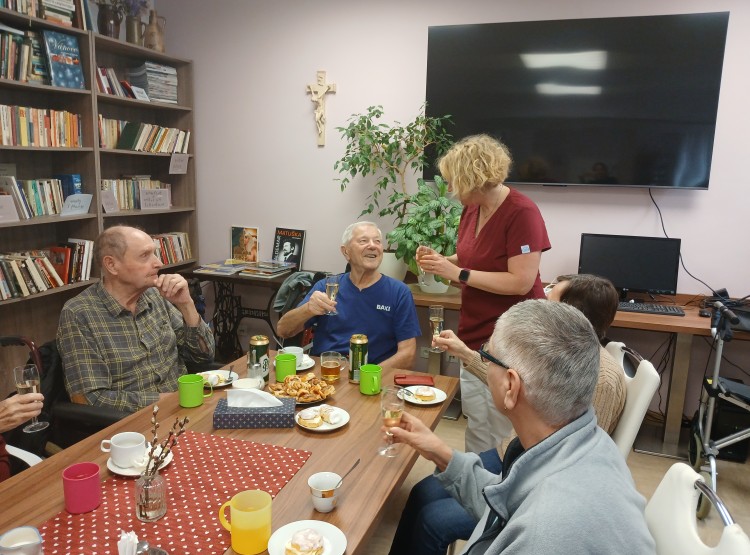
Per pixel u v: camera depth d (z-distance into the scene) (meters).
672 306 3.18
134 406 1.92
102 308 2.05
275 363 1.95
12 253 3.19
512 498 0.98
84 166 3.47
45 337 3.60
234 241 4.37
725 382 2.71
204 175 4.39
